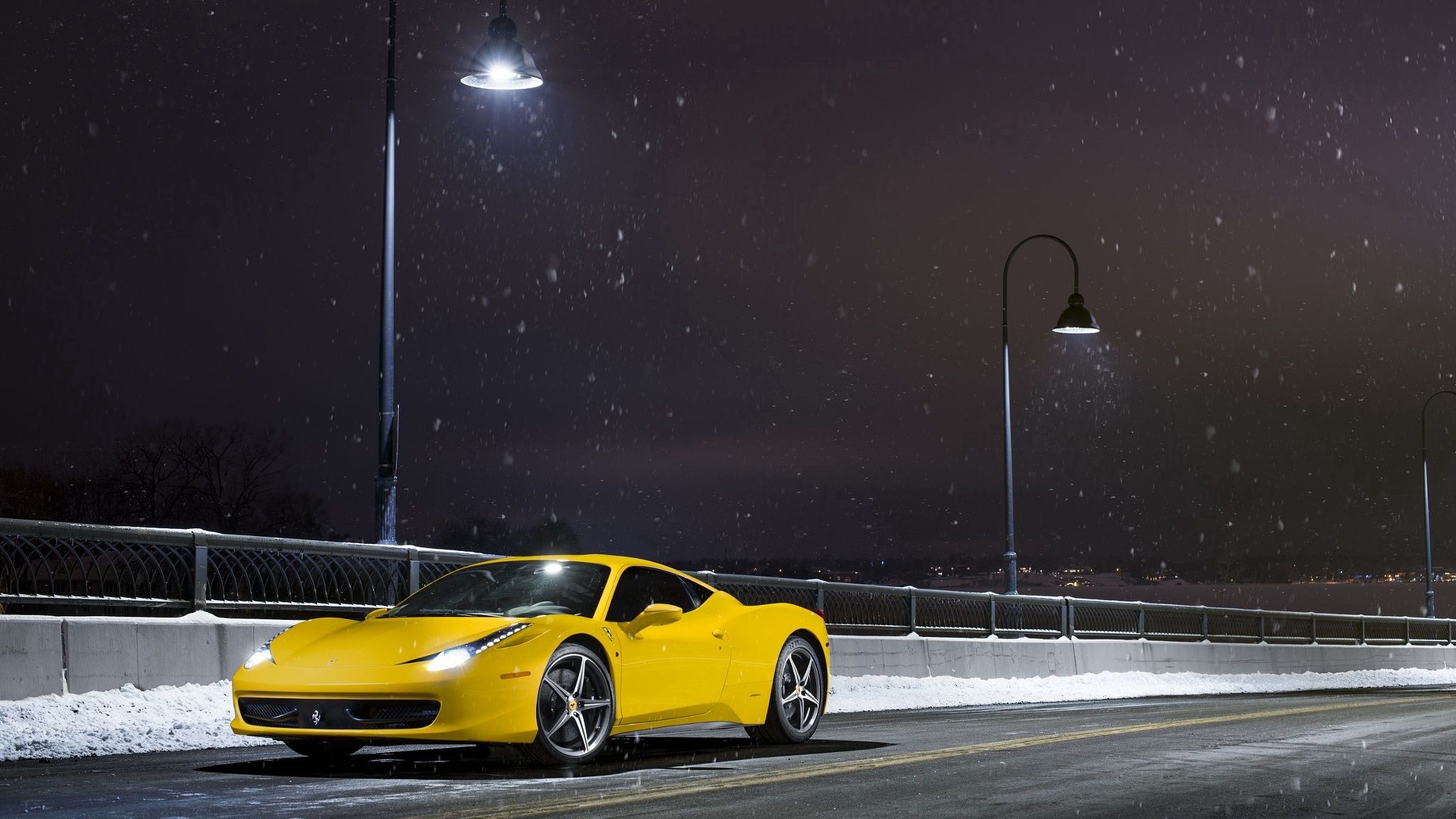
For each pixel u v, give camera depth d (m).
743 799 7.35
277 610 12.64
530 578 9.48
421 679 8.01
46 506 50.53
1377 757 10.07
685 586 10.02
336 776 8.05
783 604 10.81
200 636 11.75
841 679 18.08
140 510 51.59
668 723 9.36
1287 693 24.44
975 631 21.98
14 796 7.12
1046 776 8.58
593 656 8.80
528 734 8.28
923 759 9.45
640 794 7.41
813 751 10.05
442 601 9.42
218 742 9.91
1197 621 29.39
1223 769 9.11
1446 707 16.73
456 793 7.32
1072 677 24.00
